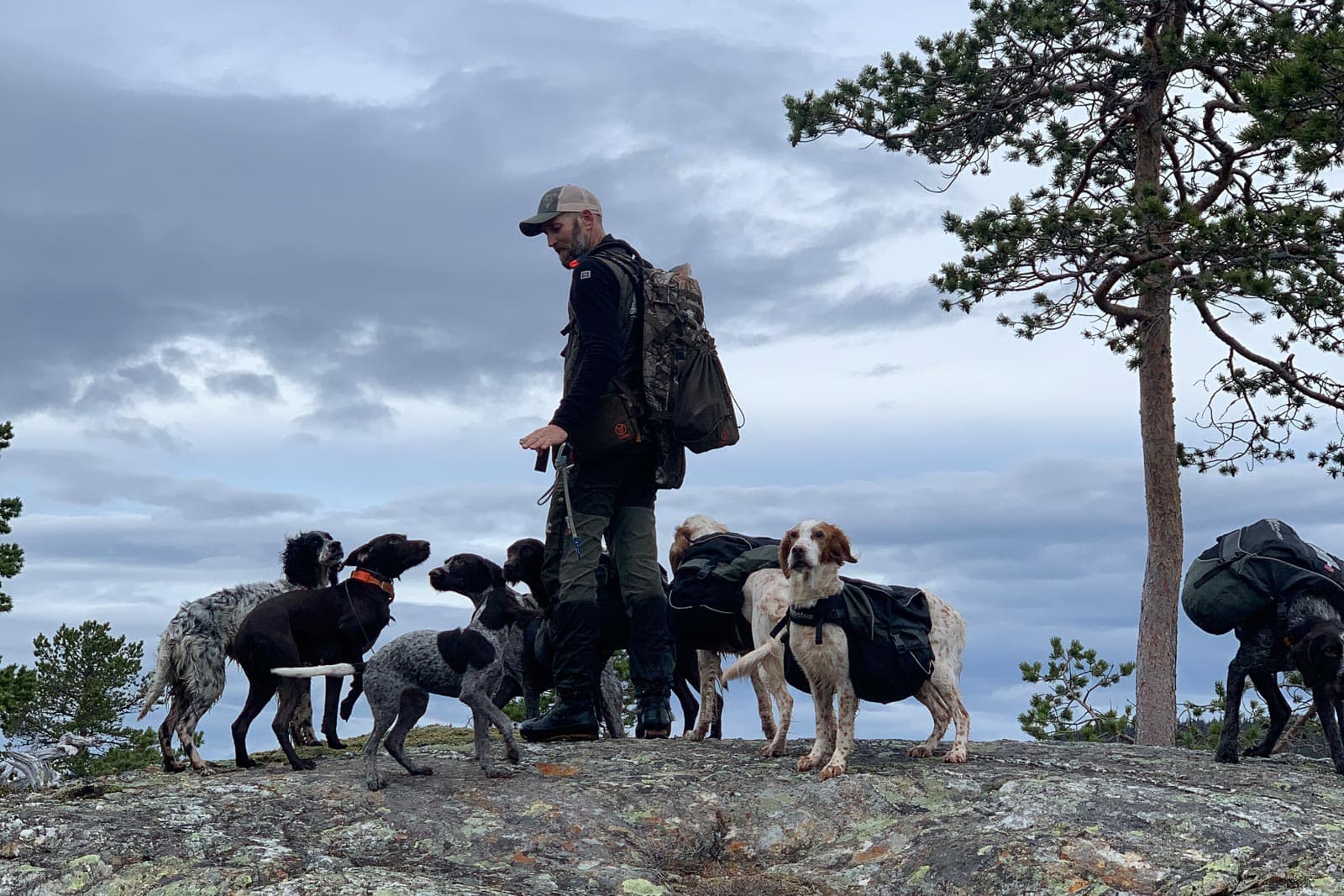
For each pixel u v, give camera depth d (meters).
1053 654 11.46
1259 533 5.64
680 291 5.71
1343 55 7.29
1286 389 10.88
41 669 16.58
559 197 5.81
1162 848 4.41
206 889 4.12
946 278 9.74
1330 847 4.31
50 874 4.19
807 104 10.82
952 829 4.62
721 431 5.73
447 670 4.97
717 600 5.73
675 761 5.34
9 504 9.78
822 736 5.25
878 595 5.27
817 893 4.39
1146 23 10.16
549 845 4.50
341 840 4.48
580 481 5.82
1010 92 10.59
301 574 5.66
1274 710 5.87
